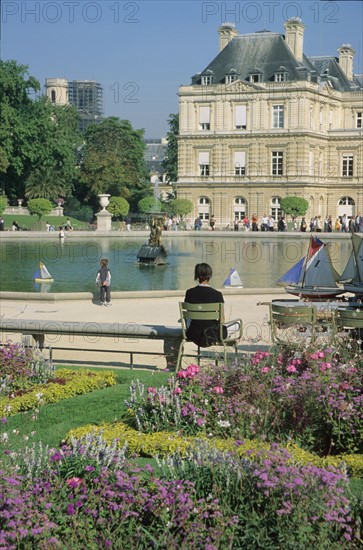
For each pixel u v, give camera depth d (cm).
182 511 811
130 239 7281
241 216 11112
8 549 758
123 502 826
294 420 1126
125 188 12231
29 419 1268
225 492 848
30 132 10588
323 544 761
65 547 792
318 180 11025
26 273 4122
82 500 843
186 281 3850
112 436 1110
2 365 1483
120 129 12769
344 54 12169
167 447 1063
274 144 10800
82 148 13925
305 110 10581
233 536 780
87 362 1770
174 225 8956
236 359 1350
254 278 3950
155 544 782
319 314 1689
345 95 11619
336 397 1114
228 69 11050
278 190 10794
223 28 11206
